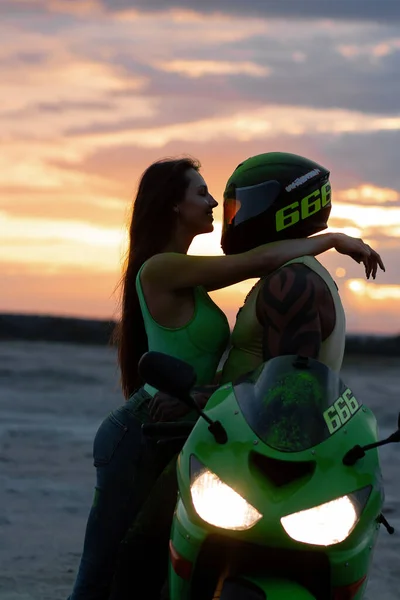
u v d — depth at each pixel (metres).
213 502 4.48
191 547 4.53
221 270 5.75
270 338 5.26
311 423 4.60
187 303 5.95
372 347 43.91
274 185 5.92
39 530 10.50
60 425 18.34
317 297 5.30
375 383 30.22
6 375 27.00
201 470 4.59
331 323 5.38
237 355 5.62
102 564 5.92
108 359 34.19
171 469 5.38
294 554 4.40
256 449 4.54
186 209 6.38
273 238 5.97
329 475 4.49
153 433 5.05
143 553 5.30
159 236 6.39
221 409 4.79
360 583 4.56
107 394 23.73
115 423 5.99
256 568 4.48
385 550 10.23
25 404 21.23
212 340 5.96
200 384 5.95
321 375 4.82
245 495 4.42
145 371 4.78
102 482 5.97
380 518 4.86
